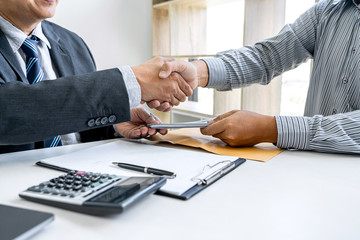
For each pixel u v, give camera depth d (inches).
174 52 92.0
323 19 33.8
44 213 11.7
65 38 44.9
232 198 14.9
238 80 35.4
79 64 44.5
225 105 80.0
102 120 22.1
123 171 18.9
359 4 29.5
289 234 11.4
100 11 94.5
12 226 10.6
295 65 38.1
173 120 97.1
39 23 38.7
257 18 66.8
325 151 24.7
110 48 98.5
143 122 31.5
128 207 12.4
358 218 12.8
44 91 20.7
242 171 19.5
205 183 16.4
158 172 18.0
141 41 104.7
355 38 29.4
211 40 96.6
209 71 33.6
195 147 26.6
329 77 31.9
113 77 22.8
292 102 72.1
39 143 33.3
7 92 20.1
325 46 32.8
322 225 12.1
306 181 17.6
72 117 21.0
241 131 25.1
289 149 25.7
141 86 25.2
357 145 23.4
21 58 35.7
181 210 13.4
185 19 92.6
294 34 35.6
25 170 19.7
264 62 36.3
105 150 24.8
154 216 12.8
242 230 11.6
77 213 12.9
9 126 19.9
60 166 19.9
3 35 32.2
